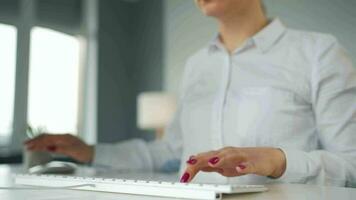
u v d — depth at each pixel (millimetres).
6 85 3510
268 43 929
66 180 616
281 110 855
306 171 661
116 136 4309
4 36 3549
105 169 1185
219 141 900
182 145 1175
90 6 4273
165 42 4090
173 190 496
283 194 525
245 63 944
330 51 857
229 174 591
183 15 3930
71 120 4039
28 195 533
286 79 881
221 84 957
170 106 3361
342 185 692
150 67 4254
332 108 820
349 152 773
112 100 4312
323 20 2893
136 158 1195
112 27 4387
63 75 4012
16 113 3539
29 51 3709
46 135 1131
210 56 1032
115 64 4371
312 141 856
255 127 856
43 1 3914
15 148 3465
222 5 908
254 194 525
